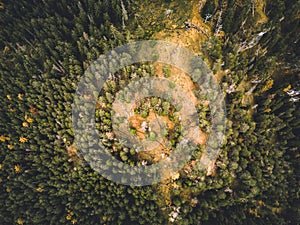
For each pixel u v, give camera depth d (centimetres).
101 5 4322
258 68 4434
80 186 4369
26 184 4456
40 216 4516
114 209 4294
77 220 4431
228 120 4078
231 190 4219
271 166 4253
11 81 4541
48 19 4516
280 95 4500
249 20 4469
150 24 4303
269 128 4444
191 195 4278
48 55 4544
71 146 4425
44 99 4394
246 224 4362
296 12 4531
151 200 4197
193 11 4272
